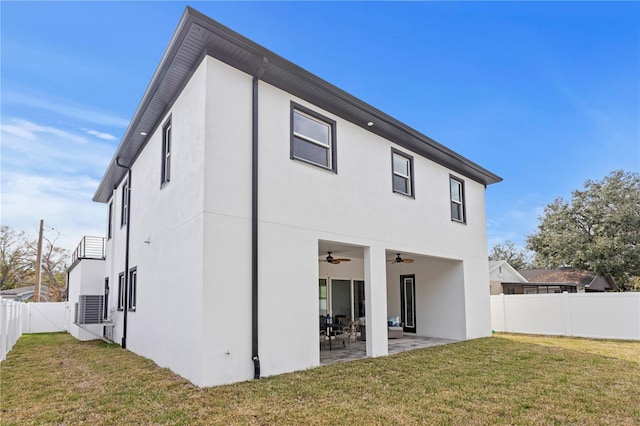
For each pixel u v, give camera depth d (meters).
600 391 5.93
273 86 7.62
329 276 13.01
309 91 8.11
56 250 33.12
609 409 5.09
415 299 13.40
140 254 9.85
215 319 6.15
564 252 25.72
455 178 12.75
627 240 23.94
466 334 11.96
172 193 7.78
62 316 18.33
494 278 23.02
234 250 6.55
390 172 10.15
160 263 8.20
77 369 7.54
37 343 12.27
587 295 13.35
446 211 12.02
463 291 12.16
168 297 7.55
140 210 10.18
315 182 8.12
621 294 12.69
